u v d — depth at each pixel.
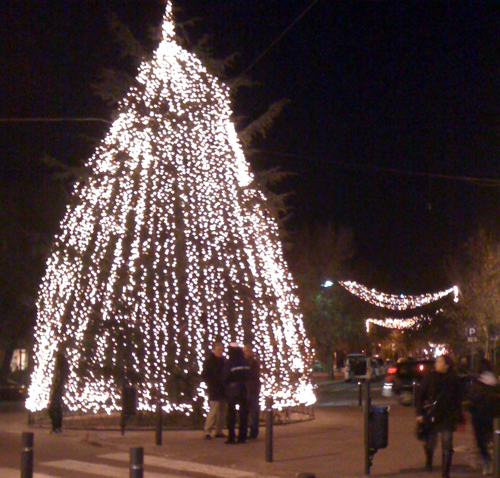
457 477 10.40
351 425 16.34
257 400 14.19
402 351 66.00
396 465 11.31
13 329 36.34
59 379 15.33
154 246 16.11
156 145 16.31
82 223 17.08
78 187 20.86
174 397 15.89
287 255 42.22
